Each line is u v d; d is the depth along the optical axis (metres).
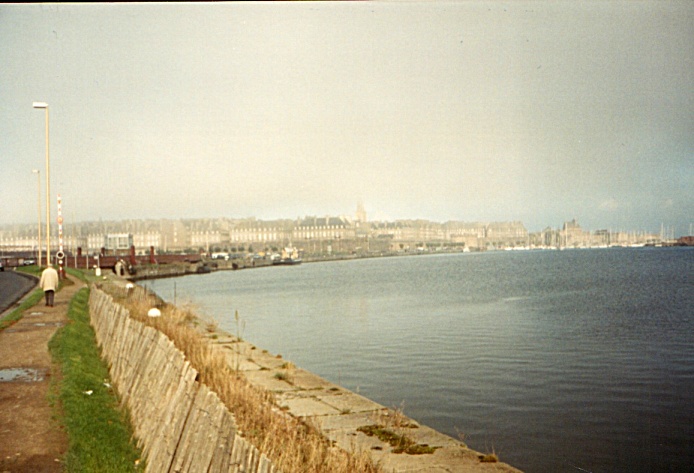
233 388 12.25
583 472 12.85
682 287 70.69
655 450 14.43
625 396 19.78
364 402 15.62
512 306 52.59
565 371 23.81
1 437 10.44
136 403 11.98
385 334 35.62
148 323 19.03
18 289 46.88
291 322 42.78
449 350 29.25
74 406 12.13
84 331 23.56
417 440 12.57
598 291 67.44
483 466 11.13
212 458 7.19
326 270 150.00
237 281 107.44
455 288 77.50
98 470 9.38
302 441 9.86
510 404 18.81
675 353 27.94
